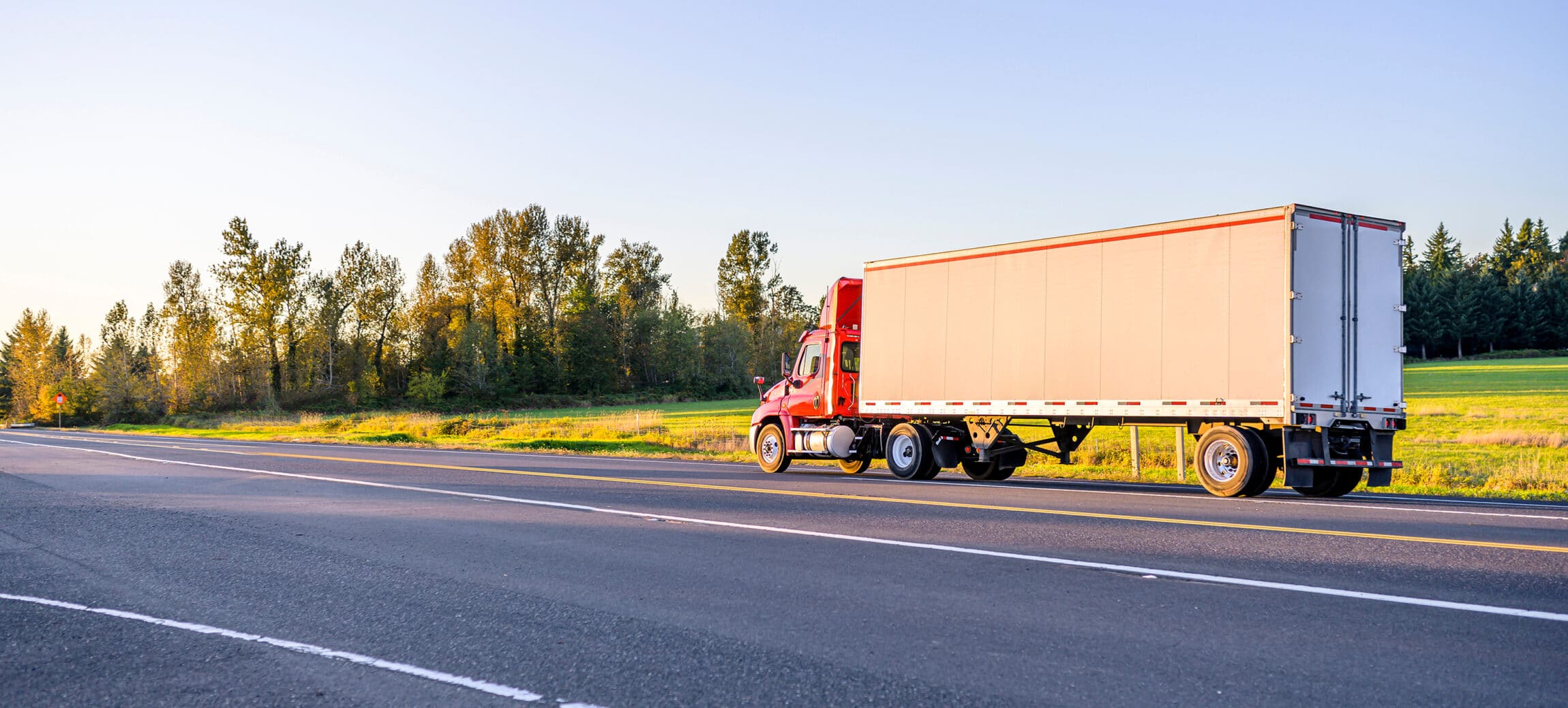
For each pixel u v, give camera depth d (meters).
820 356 20.03
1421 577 6.61
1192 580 6.61
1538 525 9.46
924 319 17.75
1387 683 4.27
